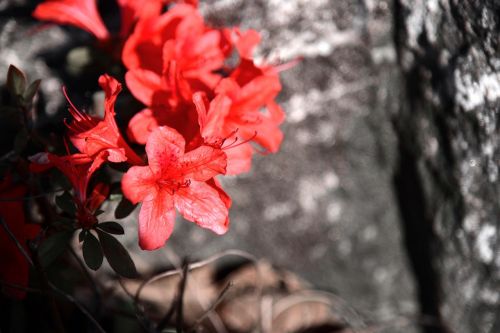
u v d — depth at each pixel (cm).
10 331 62
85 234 50
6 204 54
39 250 51
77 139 50
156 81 53
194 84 55
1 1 67
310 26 65
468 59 61
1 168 55
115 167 52
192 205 50
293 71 67
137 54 55
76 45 67
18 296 55
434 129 65
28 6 67
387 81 67
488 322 68
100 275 69
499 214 64
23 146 55
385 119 69
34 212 60
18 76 54
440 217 67
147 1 56
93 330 63
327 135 69
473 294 68
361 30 65
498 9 57
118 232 51
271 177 69
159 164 49
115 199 54
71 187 54
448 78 63
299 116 68
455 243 67
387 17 65
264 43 65
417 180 68
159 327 59
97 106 61
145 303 68
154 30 55
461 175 65
